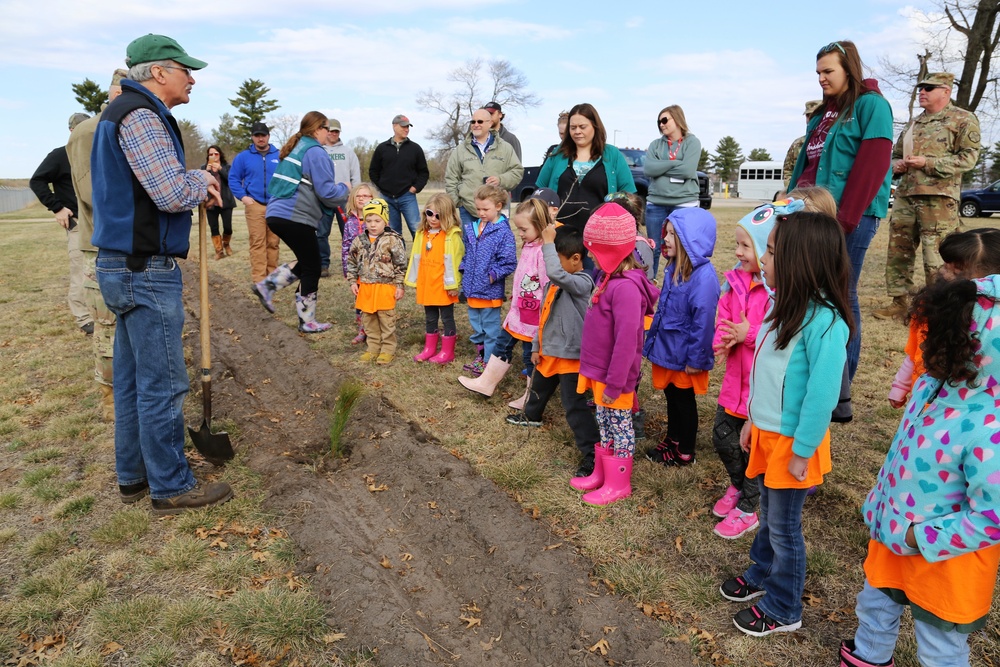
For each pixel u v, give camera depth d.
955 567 1.89
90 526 3.38
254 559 3.07
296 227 6.17
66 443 4.33
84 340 6.58
